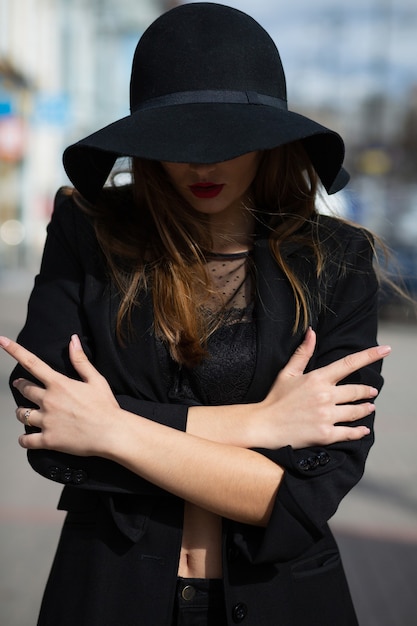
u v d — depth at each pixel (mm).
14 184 24609
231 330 1789
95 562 1687
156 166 1828
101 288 1792
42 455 1693
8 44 22578
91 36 34000
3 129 19734
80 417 1654
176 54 1689
